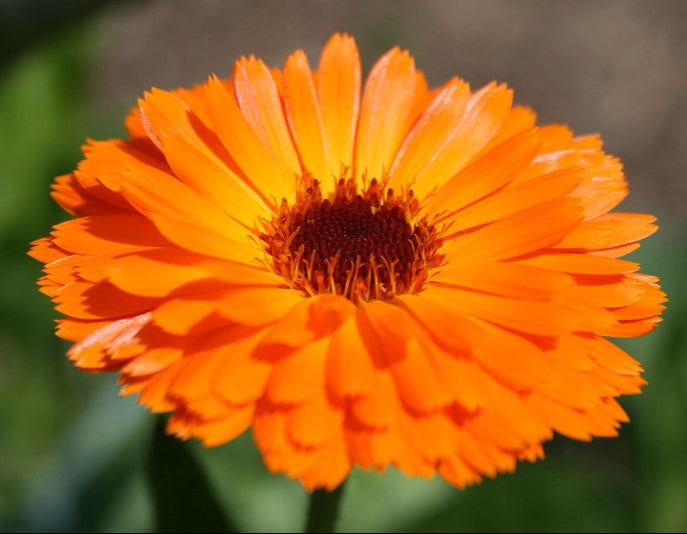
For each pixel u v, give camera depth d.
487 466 0.16
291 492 0.23
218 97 0.18
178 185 0.17
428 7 0.50
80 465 0.23
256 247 0.18
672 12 0.51
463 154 0.19
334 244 0.18
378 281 0.18
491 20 0.50
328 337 0.17
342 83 0.19
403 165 0.19
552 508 0.23
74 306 0.17
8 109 0.27
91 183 0.17
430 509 0.23
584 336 0.17
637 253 0.26
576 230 0.18
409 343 0.16
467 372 0.16
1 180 0.27
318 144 0.19
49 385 0.26
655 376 0.24
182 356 0.16
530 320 0.17
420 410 0.16
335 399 0.16
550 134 0.19
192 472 0.21
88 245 0.17
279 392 0.16
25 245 0.27
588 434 0.16
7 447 0.25
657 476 0.24
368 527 0.22
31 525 0.22
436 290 0.18
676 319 0.25
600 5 0.51
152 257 0.17
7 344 0.27
